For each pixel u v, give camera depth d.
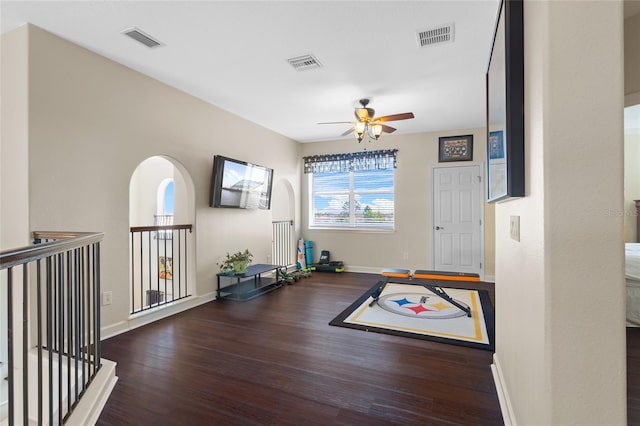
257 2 2.35
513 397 1.78
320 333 3.23
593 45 1.06
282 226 6.55
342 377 2.38
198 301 4.25
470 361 2.61
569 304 1.08
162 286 6.66
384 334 3.18
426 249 6.04
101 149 3.12
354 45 2.94
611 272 1.05
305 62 3.27
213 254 4.52
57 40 2.79
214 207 4.45
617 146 1.05
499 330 2.33
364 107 4.21
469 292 4.70
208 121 4.41
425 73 3.51
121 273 3.29
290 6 2.39
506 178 1.47
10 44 2.70
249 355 2.75
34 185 2.63
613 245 1.05
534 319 1.29
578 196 1.07
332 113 4.89
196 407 2.04
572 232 1.08
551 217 1.10
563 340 1.09
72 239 1.88
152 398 2.13
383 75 3.56
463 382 2.30
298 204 6.82
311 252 6.80
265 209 5.60
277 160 6.05
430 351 2.80
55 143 2.77
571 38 1.08
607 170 1.05
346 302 4.32
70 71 2.88
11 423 1.34
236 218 4.96
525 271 1.46
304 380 2.34
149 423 1.89
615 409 1.05
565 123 1.08
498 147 1.75
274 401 2.09
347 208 6.75
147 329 3.36
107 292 3.17
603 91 1.06
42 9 2.43
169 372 2.46
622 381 1.05
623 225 1.04
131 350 2.85
